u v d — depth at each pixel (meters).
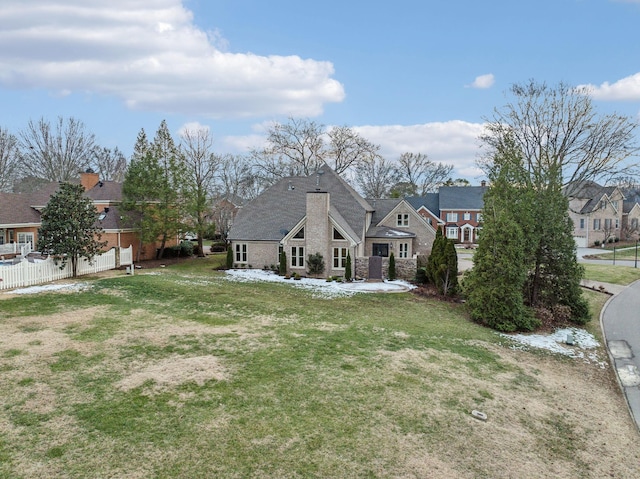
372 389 11.05
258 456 7.83
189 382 10.51
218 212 55.19
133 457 7.46
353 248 28.02
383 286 26.08
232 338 14.17
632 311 24.86
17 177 53.78
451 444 9.00
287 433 8.66
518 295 19.00
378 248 31.50
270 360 12.34
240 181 60.81
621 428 11.07
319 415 9.50
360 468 7.80
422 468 8.03
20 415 8.48
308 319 17.53
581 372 14.93
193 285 22.83
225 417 9.03
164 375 10.81
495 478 8.09
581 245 59.06
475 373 13.16
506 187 20.89
